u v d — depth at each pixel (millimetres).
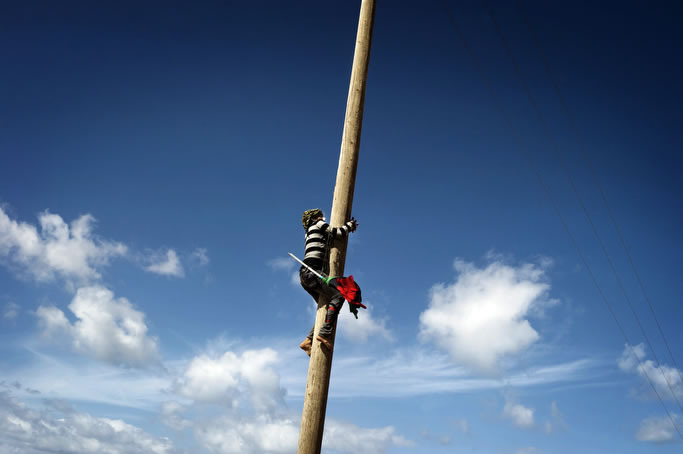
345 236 5723
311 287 5582
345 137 6078
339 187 5926
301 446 5039
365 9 6609
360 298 5379
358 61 6371
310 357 5395
